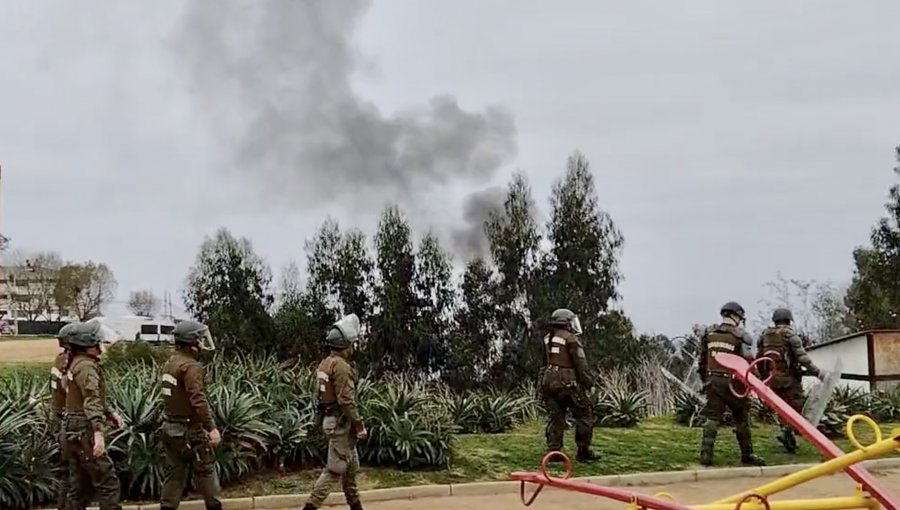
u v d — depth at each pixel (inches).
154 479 347.6
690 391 627.5
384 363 1074.7
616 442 506.0
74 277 2714.1
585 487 170.4
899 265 1314.0
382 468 413.4
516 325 1119.0
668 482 414.0
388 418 426.6
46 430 347.6
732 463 446.3
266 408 402.0
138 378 403.9
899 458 469.4
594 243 1121.4
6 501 329.4
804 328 1349.7
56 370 295.1
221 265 1065.5
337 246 1103.0
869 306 1325.0
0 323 2107.5
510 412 593.3
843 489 387.2
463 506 355.6
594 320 1092.5
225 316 1048.8
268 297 1086.4
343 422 312.8
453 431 448.8
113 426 303.9
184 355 298.0
